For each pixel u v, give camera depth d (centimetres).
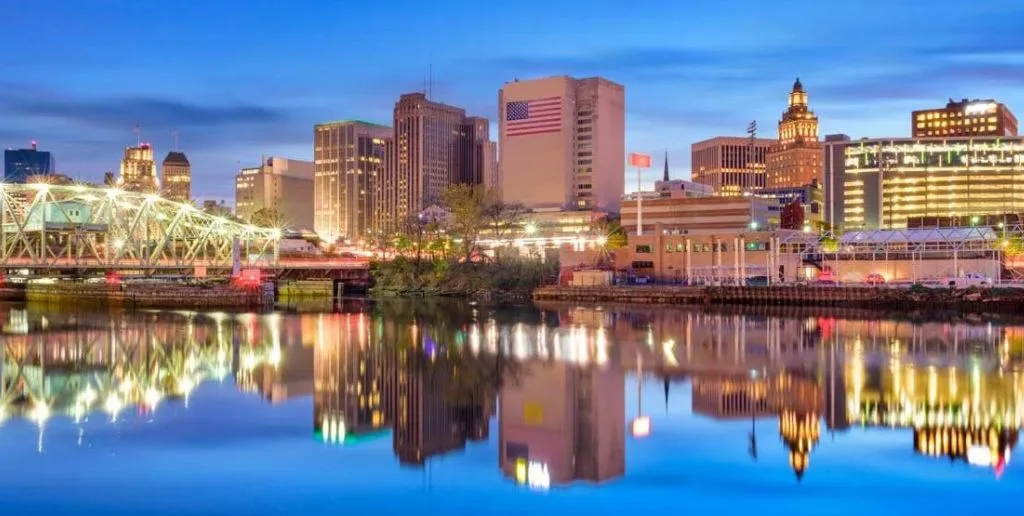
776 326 12262
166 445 4988
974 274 17062
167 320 14238
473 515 3903
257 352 9494
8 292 19962
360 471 4519
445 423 5656
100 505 3959
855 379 7175
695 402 6262
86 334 11681
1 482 4275
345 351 9550
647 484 4306
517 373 7725
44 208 18425
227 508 3941
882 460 4638
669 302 18075
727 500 4066
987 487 4181
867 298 15900
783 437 5150
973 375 7356
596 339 10638
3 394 6681
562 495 4162
